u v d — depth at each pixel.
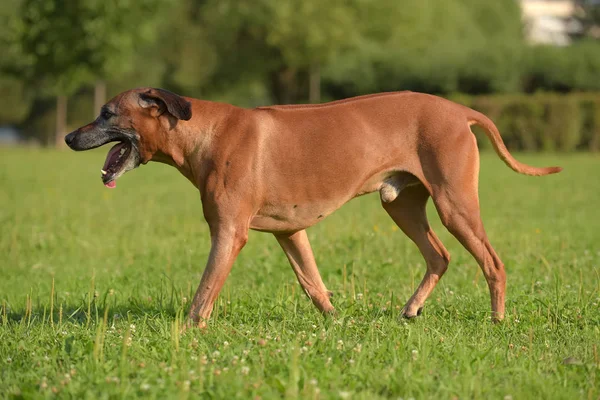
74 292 11.45
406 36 66.94
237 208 8.80
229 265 8.79
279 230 9.18
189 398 6.31
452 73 59.78
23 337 8.36
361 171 8.99
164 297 10.55
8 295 11.53
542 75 58.75
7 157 48.00
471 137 9.07
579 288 10.33
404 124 9.04
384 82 62.88
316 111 9.09
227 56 68.44
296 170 8.90
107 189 28.42
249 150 8.85
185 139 9.04
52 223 18.44
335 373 6.82
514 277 11.84
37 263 14.23
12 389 6.66
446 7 73.62
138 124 9.05
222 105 9.13
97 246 15.68
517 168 9.43
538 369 7.09
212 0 67.56
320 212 9.09
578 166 39.12
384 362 7.33
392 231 16.56
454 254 14.46
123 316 9.76
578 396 6.54
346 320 9.05
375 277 12.23
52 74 53.31
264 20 64.06
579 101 50.16
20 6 55.12
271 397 6.24
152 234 17.08
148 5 51.75
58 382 6.75
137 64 71.19
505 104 50.94
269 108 9.16
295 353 6.61
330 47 62.91
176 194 26.94
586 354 7.66
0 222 18.62
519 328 8.83
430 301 10.40
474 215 8.98
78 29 50.47
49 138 81.19
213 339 8.15
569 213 20.97
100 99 68.25
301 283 9.66
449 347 7.74
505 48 59.56
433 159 8.97
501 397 6.50
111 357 7.43
